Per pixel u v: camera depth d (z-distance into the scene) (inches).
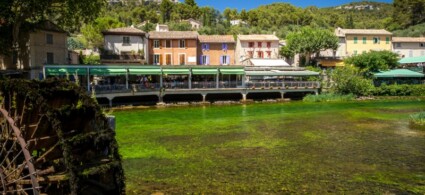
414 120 1284.4
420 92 2279.8
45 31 1754.4
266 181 638.5
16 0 1355.8
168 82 1957.4
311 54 3056.1
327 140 987.3
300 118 1408.7
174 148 887.7
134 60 2249.0
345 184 626.5
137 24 5108.3
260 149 880.3
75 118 544.7
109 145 550.0
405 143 950.4
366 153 842.2
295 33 3036.4
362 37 3065.9
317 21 5698.8
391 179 655.1
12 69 1716.3
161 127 1192.2
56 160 537.3
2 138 521.0
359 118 1403.8
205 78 2217.0
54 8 1533.0
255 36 2883.9
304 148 891.4
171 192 585.0
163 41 2509.8
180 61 2532.0
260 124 1261.1
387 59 2522.1
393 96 2253.9
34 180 466.9
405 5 4960.6
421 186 619.5
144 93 1833.2
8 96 532.4
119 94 1749.5
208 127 1197.1
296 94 2258.9
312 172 692.7
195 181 637.9
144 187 607.2
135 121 1326.3
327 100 2085.4
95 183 541.0
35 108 523.2
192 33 2588.6
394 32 4350.4
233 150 868.0
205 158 792.9
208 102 1953.7
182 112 1601.9
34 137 525.0
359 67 2442.2
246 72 2117.4
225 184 622.8
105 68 1759.4
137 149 874.8
